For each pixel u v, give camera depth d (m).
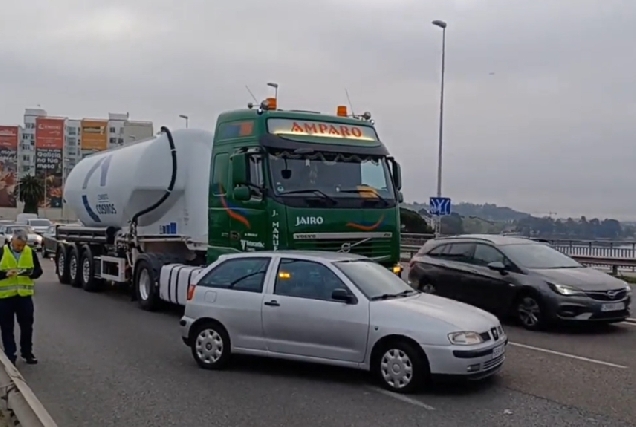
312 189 12.05
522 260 13.41
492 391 8.15
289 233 11.70
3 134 103.62
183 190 16.08
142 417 7.17
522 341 11.52
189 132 16.19
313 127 12.54
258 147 11.99
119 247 17.67
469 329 7.91
